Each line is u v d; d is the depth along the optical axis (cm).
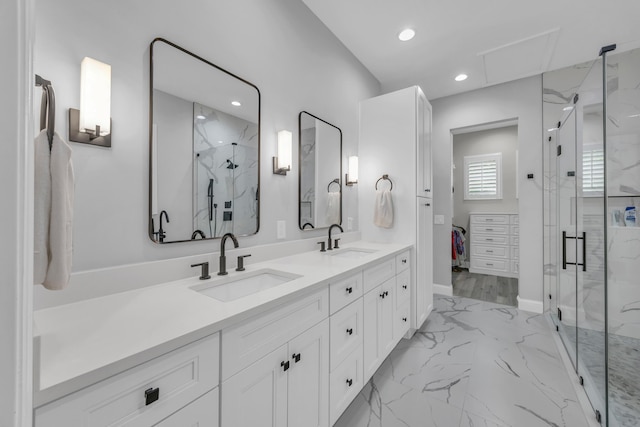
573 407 154
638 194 203
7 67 27
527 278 305
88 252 102
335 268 149
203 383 78
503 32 236
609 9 206
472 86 331
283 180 189
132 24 114
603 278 156
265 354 97
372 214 268
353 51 264
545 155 297
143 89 117
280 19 187
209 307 91
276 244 177
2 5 27
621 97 209
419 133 249
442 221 361
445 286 357
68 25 97
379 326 182
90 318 83
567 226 227
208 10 143
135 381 64
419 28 232
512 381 178
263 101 174
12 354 28
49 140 68
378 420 146
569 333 213
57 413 53
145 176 118
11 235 28
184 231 132
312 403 121
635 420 137
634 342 171
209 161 143
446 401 160
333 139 239
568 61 277
